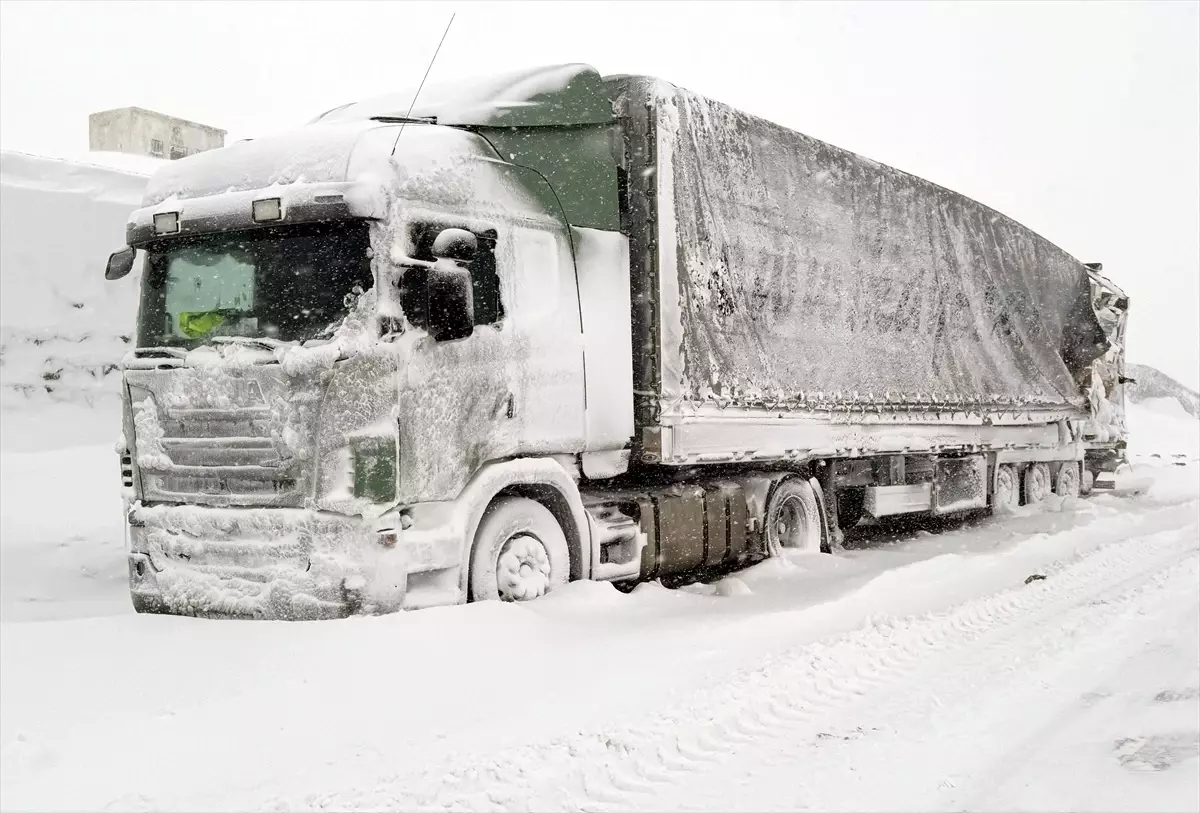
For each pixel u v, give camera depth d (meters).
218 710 4.88
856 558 10.57
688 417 8.33
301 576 6.07
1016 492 15.59
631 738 4.88
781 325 9.65
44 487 11.22
